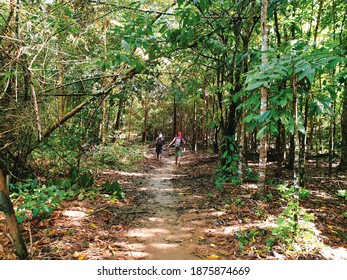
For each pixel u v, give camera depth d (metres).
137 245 3.67
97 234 3.90
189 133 25.09
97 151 11.43
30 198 4.10
